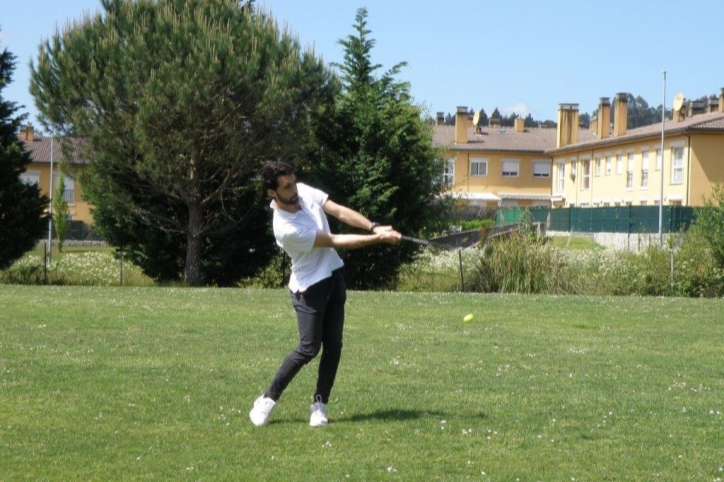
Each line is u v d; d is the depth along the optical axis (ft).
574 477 19.94
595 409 26.76
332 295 24.40
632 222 179.93
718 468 20.72
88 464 20.56
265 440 22.79
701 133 181.37
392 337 43.01
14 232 96.12
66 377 30.60
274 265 98.73
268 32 87.45
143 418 24.95
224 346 38.68
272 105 84.43
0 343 38.17
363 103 92.22
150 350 37.11
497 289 80.23
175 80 82.33
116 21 87.45
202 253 96.68
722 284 78.54
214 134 85.97
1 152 96.99
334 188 90.43
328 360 24.41
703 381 32.09
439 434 23.49
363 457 21.29
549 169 278.26
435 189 98.84
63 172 91.86
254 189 93.35
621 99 226.38
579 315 54.75
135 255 97.04
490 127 295.28
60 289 70.38
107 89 83.66
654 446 22.65
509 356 37.42
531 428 24.26
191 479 19.54
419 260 94.89
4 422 24.29
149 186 91.61
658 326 49.75
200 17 86.17
